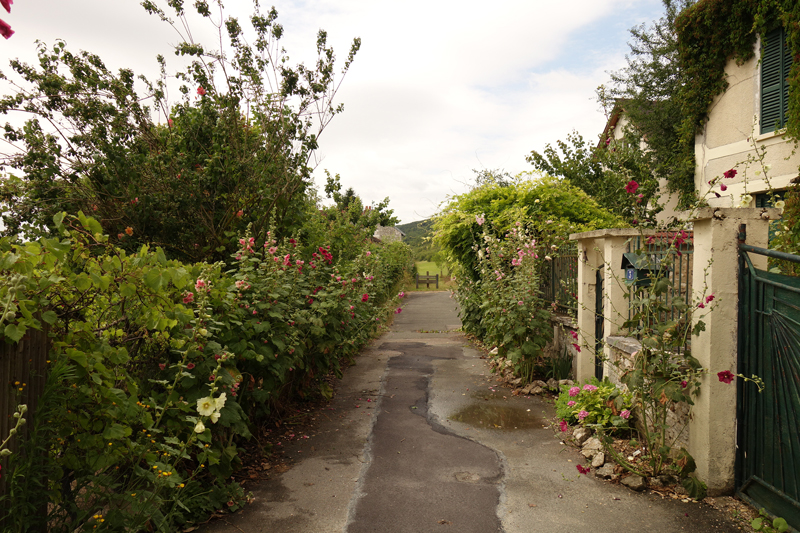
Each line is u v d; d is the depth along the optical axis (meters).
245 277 4.48
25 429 2.20
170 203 5.66
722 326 3.51
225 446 3.74
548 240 8.51
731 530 3.16
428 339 11.70
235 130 6.32
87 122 5.24
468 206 10.54
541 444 4.77
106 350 2.50
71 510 2.41
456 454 4.54
